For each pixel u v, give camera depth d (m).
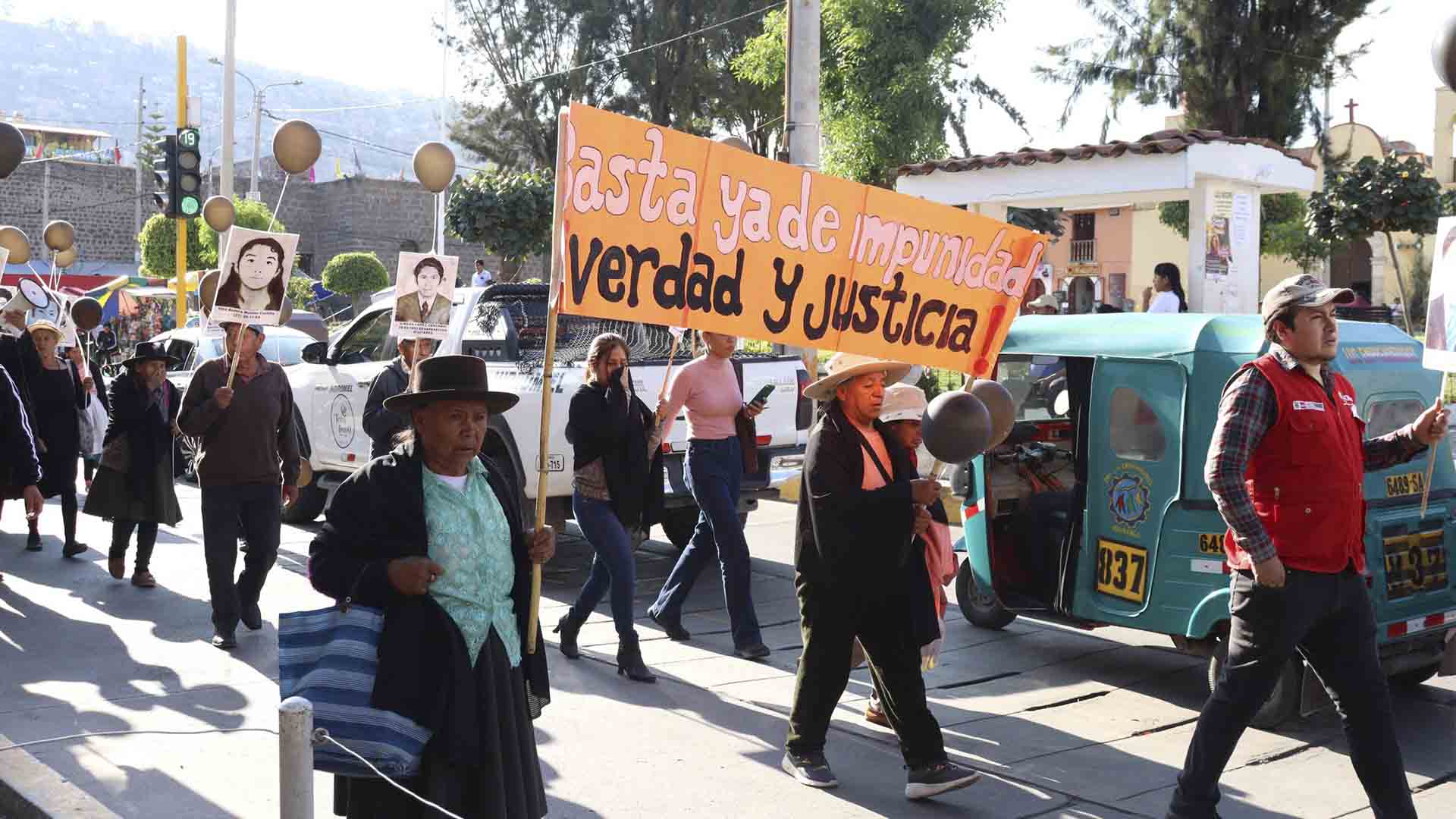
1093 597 6.37
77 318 11.20
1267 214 29.42
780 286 4.68
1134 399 6.14
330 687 3.43
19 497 8.69
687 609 8.30
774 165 4.62
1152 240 42.62
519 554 3.79
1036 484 7.51
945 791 4.84
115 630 7.43
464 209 20.06
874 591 4.80
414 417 3.62
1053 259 45.81
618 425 6.54
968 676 6.76
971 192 14.20
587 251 4.21
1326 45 28.94
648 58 39.28
